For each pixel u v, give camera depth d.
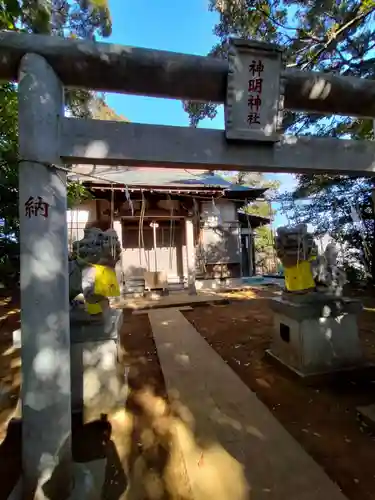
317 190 7.99
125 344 5.95
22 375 2.23
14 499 2.20
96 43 2.37
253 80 2.56
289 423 3.12
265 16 6.66
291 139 2.74
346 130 7.23
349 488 2.26
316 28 6.62
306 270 4.24
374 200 3.65
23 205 2.24
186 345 5.65
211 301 9.89
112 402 3.39
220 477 2.36
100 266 3.53
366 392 3.72
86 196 7.91
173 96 2.71
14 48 2.24
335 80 2.82
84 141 2.35
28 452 2.20
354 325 4.29
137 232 12.88
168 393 3.76
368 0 5.25
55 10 7.46
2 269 7.06
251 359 4.92
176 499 2.22
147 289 11.90
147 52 2.44
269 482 2.28
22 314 2.24
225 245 13.79
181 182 11.36
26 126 2.23
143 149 2.45
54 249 2.27
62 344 2.29
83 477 2.44
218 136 2.60
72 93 7.78
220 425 3.06
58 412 2.24
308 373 4.01
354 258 10.92
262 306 9.16
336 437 2.87
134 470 2.54
